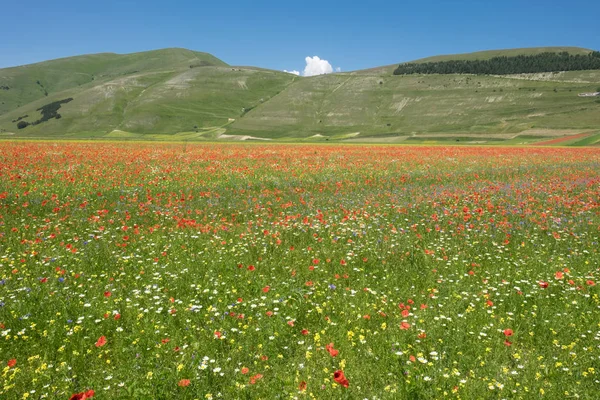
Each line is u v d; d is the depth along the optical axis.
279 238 10.59
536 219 12.91
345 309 6.54
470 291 7.36
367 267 8.82
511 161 37.44
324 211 14.09
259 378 4.59
